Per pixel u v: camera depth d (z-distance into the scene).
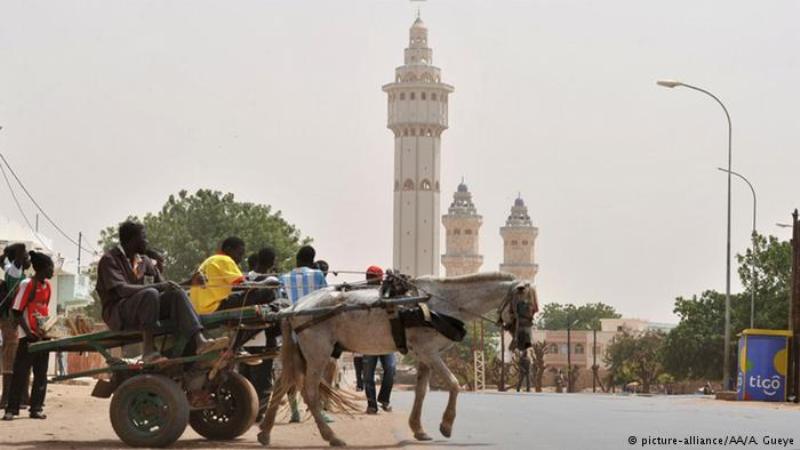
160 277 15.77
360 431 16.91
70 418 18.67
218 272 15.40
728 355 52.47
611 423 19.62
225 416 15.46
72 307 64.06
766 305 82.25
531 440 15.67
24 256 18.56
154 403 14.32
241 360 15.26
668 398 37.47
